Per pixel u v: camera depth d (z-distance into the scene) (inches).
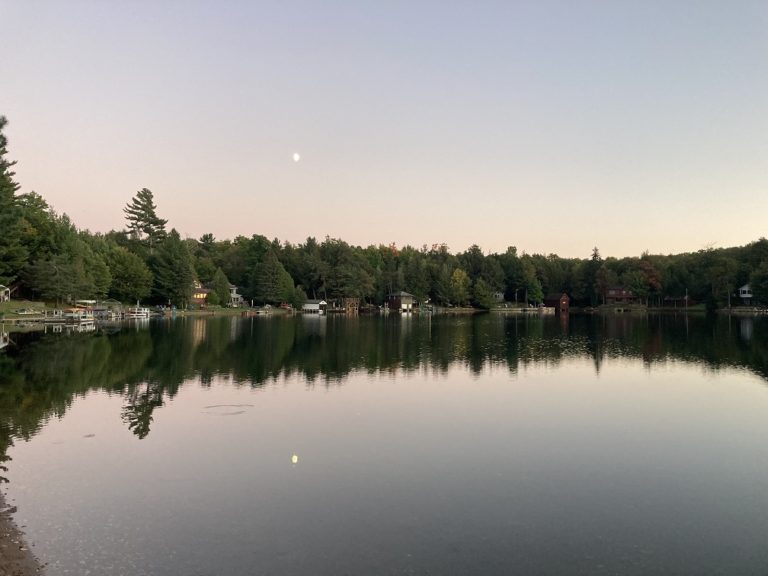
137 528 412.2
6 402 838.5
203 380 1045.8
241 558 367.6
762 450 627.2
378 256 6993.1
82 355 1373.0
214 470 544.4
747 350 1640.0
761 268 4675.2
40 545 384.2
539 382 1058.7
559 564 364.8
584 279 6727.4
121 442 637.9
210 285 5211.6
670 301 6176.2
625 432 700.0
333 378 1084.5
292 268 5812.0
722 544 395.9
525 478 530.3
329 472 542.3
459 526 421.4
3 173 1829.5
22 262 2714.1
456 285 6250.0
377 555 373.7
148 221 5487.2
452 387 998.4
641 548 388.5
